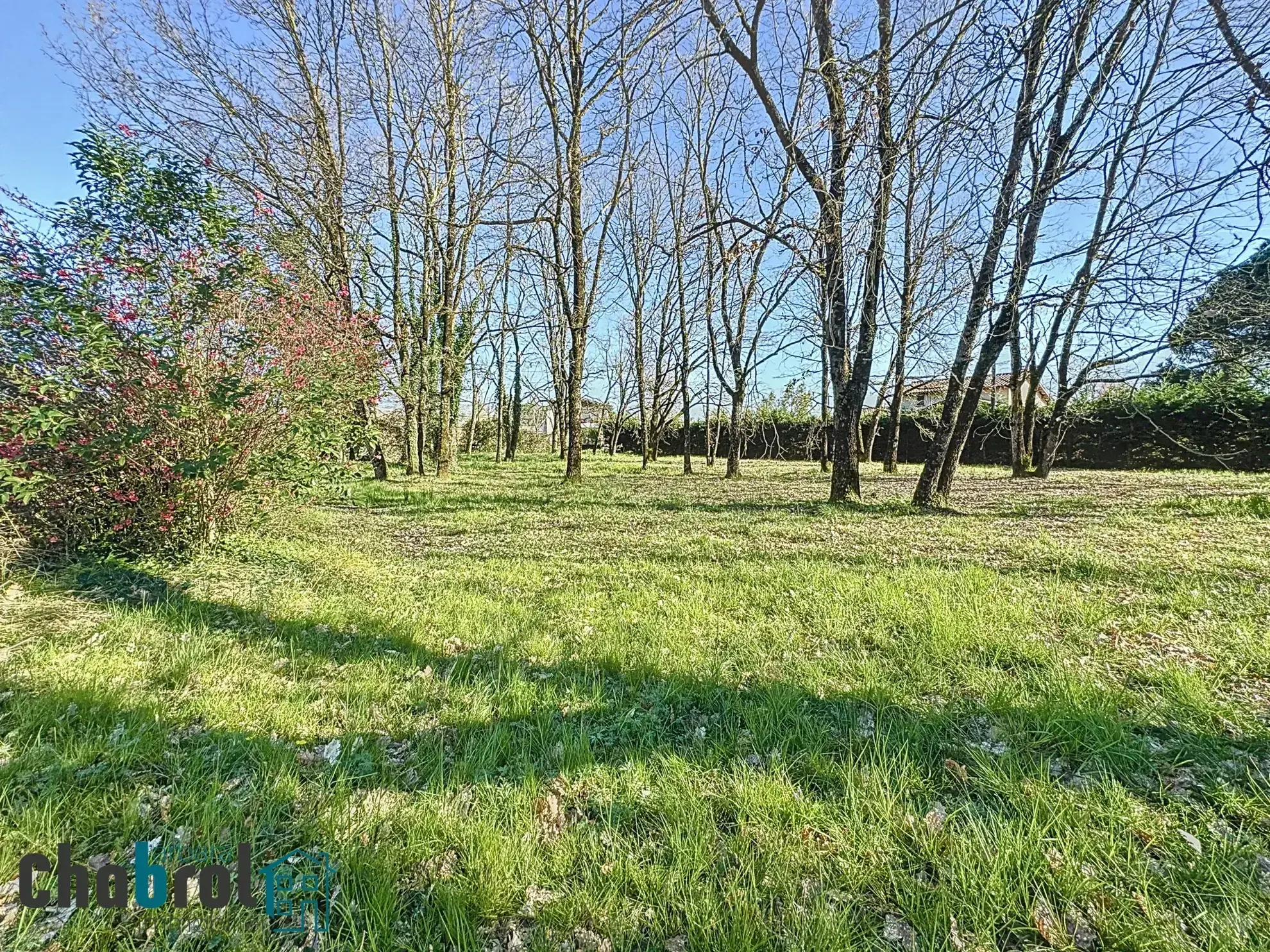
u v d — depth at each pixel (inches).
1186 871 59.7
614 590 168.4
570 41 430.9
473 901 56.7
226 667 109.2
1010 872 59.8
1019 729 86.7
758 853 63.1
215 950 52.0
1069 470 697.0
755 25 284.5
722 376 638.5
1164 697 94.3
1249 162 117.9
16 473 153.7
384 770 78.9
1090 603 142.5
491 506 363.6
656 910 56.2
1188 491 385.4
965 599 148.8
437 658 120.0
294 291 199.9
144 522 176.2
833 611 144.1
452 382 573.9
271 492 205.9
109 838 64.8
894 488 475.5
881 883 59.4
